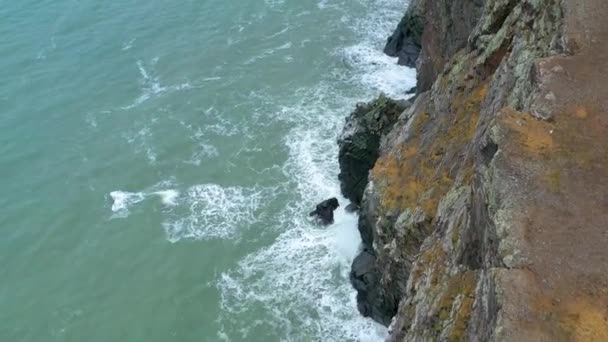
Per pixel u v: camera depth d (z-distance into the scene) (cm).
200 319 4491
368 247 4422
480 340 1998
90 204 5456
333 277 4612
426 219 3272
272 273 4719
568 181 2145
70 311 4647
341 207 5103
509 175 2180
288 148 5797
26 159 5922
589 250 1967
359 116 4988
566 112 2352
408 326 2878
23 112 6419
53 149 6016
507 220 2061
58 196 5547
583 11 2680
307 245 4875
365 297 4278
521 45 2908
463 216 2616
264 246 4934
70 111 6431
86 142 6081
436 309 2497
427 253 2953
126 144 6028
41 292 4791
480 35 3688
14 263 5016
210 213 5262
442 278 2622
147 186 5578
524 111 2434
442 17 4825
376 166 4112
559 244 1986
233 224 5144
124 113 6384
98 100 6562
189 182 5578
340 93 6431
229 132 6059
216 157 5794
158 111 6381
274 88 6569
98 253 5044
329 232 4938
